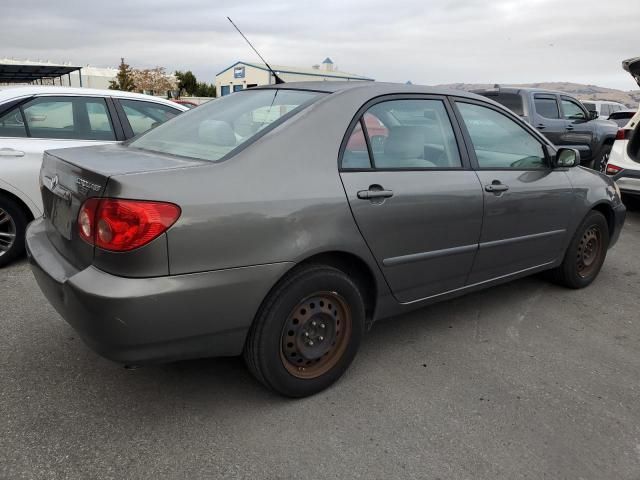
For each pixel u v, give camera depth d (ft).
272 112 9.29
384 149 9.58
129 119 17.49
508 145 11.98
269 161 8.10
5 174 14.53
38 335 10.82
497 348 11.14
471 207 10.57
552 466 7.61
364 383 9.59
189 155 8.65
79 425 8.07
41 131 15.71
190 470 7.22
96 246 7.20
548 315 12.96
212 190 7.43
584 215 13.74
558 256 13.57
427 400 9.11
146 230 6.89
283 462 7.45
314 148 8.58
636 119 22.94
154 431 8.00
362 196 8.82
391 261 9.50
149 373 9.60
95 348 7.28
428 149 10.31
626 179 22.90
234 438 7.92
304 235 8.14
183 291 7.19
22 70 79.77
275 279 7.94
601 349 11.30
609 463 7.72
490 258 11.47
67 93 16.46
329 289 8.68
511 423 8.55
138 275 6.97
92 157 8.59
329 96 9.30
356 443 7.91
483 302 13.64
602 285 15.30
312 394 9.07
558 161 12.64
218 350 7.88
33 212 15.10
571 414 8.86
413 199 9.54
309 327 8.77
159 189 7.09
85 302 6.99
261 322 8.13
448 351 10.93
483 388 9.56
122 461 7.32
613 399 9.37
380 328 11.93
